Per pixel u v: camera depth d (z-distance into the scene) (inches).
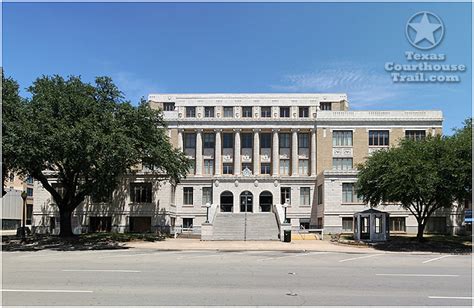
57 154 1305.4
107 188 1557.6
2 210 3147.1
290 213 2524.6
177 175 1843.0
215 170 2664.9
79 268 762.2
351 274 703.1
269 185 2556.6
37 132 1235.2
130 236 1728.6
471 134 1459.2
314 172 2593.5
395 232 2192.4
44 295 483.8
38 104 1337.4
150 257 1051.9
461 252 1312.7
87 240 1588.3
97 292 504.1
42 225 2210.9
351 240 1706.4
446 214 2196.1
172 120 2672.2
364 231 2005.4
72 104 1352.1
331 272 732.7
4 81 1349.7
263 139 2728.8
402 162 1459.2
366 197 1736.0
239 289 533.6
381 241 1646.2
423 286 575.2
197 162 2674.7
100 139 1262.3
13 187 3255.4
